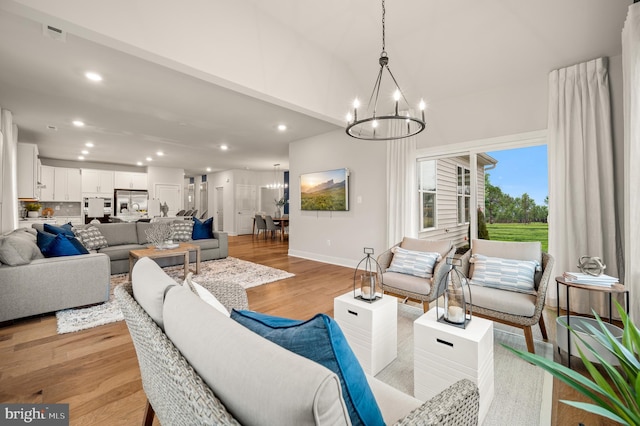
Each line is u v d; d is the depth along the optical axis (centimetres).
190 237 529
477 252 263
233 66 251
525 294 214
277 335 72
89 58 279
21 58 278
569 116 287
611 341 84
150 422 127
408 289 255
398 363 196
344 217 510
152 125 487
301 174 589
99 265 289
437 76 351
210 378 58
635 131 195
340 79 361
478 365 139
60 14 169
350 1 261
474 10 274
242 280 399
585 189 280
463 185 492
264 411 47
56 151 682
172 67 225
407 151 415
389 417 90
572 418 144
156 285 95
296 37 304
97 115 434
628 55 214
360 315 186
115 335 230
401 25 295
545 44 284
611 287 187
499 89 342
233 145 645
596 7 248
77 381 172
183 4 221
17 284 246
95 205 814
